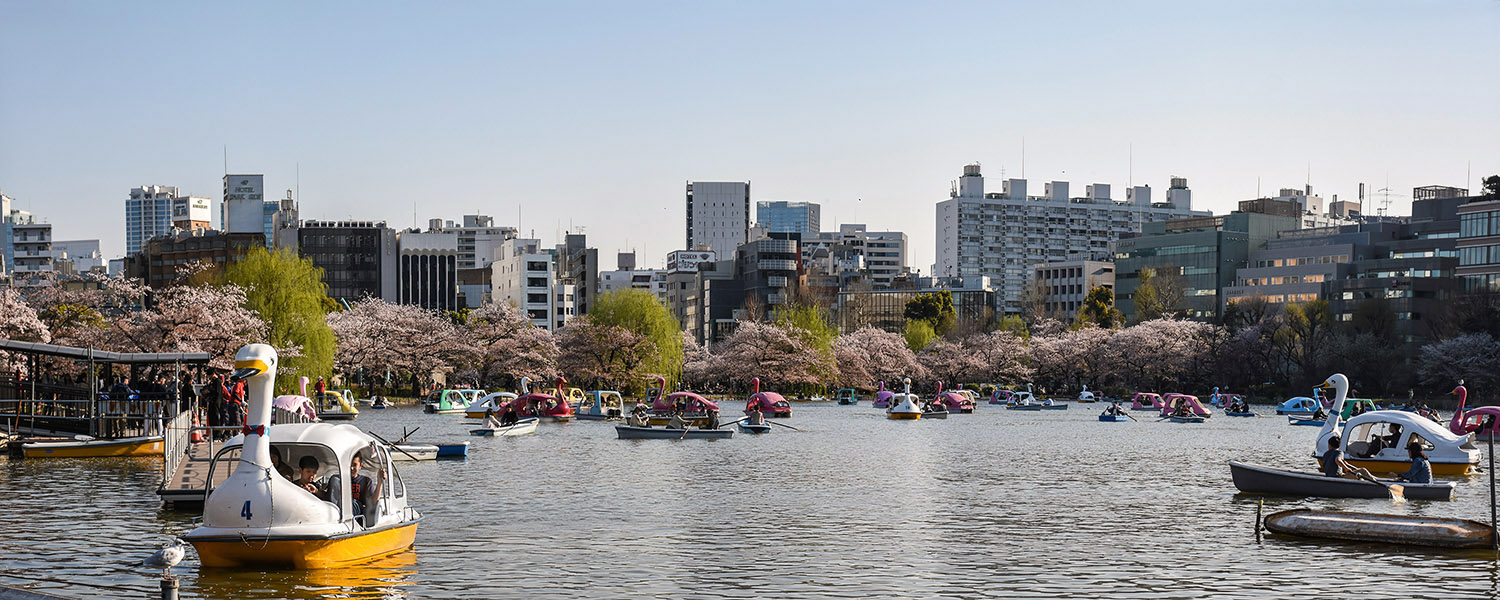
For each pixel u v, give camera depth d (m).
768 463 63.56
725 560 33.38
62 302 98.75
